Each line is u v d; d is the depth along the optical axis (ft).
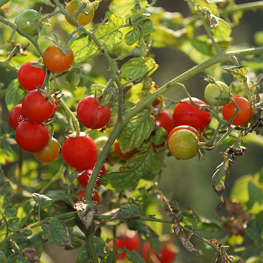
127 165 3.47
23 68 3.29
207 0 3.48
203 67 3.33
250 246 3.83
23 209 3.77
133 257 3.46
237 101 3.26
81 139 3.43
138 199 3.76
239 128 3.31
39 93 3.25
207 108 3.31
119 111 3.26
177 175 6.80
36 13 3.24
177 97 7.06
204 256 3.76
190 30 4.21
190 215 3.41
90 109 3.27
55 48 3.18
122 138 3.40
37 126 3.31
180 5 8.16
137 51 3.91
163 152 3.61
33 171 4.35
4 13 4.02
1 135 3.82
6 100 3.61
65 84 4.04
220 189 3.25
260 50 3.34
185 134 3.31
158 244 3.75
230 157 3.30
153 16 4.23
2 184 3.31
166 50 7.93
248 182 3.93
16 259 3.28
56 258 6.30
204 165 6.77
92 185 3.28
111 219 3.29
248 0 8.20
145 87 3.51
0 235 3.29
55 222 3.26
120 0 3.48
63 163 3.76
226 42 3.91
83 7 3.19
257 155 6.90
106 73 6.04
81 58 3.33
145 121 3.40
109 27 3.28
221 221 3.85
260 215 3.85
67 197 3.30
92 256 3.34
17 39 4.22
